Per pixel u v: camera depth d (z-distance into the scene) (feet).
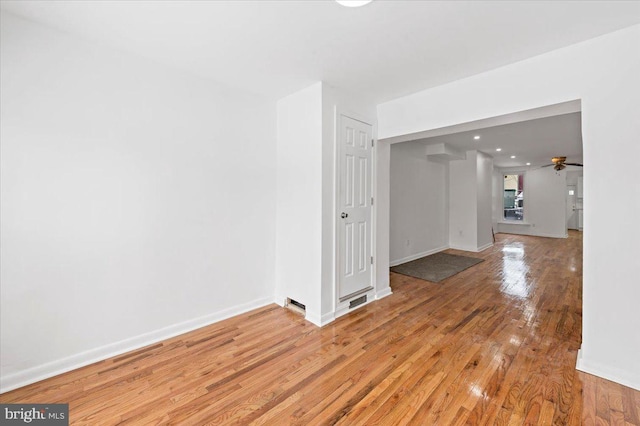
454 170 21.31
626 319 5.80
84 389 5.69
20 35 5.69
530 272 14.51
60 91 6.15
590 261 6.21
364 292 10.14
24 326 5.84
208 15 5.51
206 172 8.54
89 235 6.59
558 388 5.65
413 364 6.51
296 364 6.53
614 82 5.91
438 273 14.34
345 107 9.33
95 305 6.68
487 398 5.39
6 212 5.64
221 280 8.96
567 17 5.44
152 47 6.74
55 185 6.14
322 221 8.70
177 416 5.01
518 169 29.68
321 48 6.70
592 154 6.17
